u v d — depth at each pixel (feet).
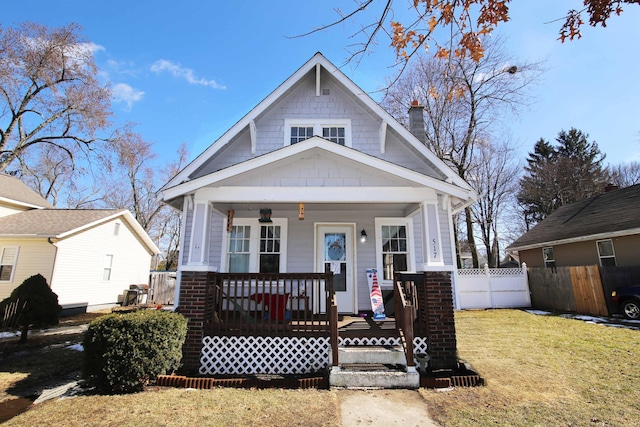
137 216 101.50
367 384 16.55
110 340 15.81
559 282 42.91
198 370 18.67
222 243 27.61
